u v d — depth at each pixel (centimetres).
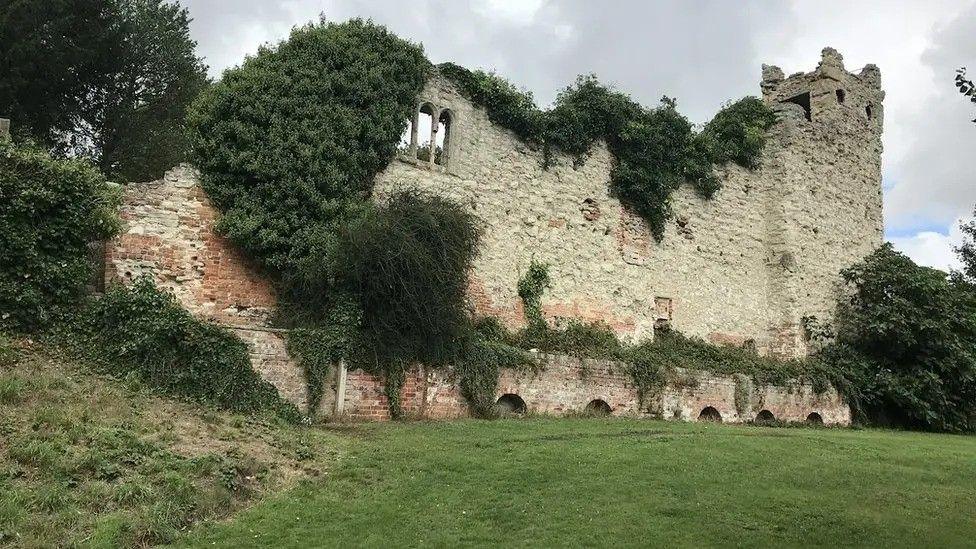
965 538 954
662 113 2625
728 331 2730
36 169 1398
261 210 1702
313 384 1479
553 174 2333
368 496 998
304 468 1100
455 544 835
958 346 2681
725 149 2834
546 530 886
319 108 1794
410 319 1628
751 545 870
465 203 1981
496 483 1074
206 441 1105
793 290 2833
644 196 2511
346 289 1603
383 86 1898
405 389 1614
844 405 2661
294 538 838
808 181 2969
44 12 2517
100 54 2720
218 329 1378
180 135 3000
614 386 2036
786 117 2956
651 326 2508
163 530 816
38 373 1202
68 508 816
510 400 1844
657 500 1027
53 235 1385
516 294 2197
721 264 2752
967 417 2694
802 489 1159
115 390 1230
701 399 2233
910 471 1401
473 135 2153
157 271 1619
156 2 3150
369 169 1881
